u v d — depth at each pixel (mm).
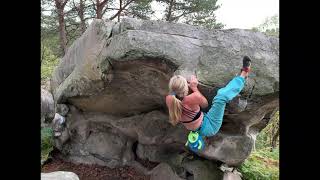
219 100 3791
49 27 14102
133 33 3988
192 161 5465
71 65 5777
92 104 5785
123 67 4438
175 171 5570
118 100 5488
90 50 4820
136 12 13898
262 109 4582
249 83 4195
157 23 4133
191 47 4113
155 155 6078
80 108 6215
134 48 3949
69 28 14766
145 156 6281
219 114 3816
